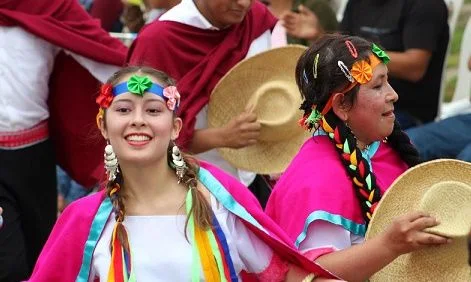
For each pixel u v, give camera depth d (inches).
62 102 538.3
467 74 634.2
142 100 315.9
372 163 358.9
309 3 584.4
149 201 318.3
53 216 545.0
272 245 320.5
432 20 584.4
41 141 528.1
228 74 470.9
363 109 345.7
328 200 336.2
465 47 635.5
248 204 323.3
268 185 493.0
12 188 517.7
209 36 474.9
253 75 477.1
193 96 467.8
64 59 532.7
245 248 320.5
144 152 313.6
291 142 482.6
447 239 322.3
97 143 544.1
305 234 333.7
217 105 474.9
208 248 312.3
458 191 342.6
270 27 495.2
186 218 315.0
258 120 474.0
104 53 518.9
